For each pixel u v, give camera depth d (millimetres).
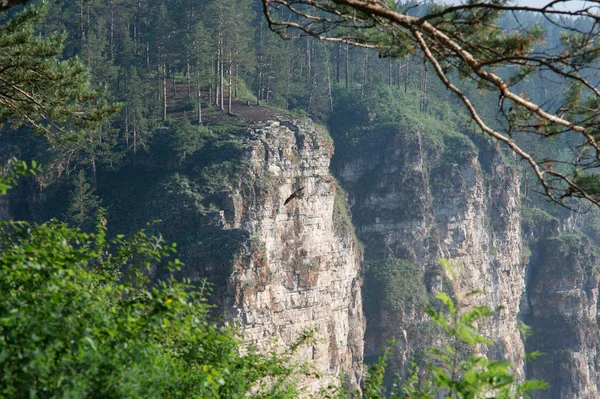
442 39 18641
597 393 167750
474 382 12125
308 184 109500
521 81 19328
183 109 127562
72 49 131750
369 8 18594
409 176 146625
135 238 23297
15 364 12141
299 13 20688
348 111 160750
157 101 123750
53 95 35281
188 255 95312
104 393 12648
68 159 112500
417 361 121938
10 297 13367
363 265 136625
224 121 119875
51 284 13898
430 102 176125
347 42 20984
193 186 103875
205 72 126812
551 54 18562
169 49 127750
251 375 20453
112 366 13000
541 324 169375
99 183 111688
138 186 109688
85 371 12695
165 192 104375
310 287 106625
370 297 133375
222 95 130625
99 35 134625
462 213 148500
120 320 14453
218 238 96500
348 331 120188
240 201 101875
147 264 19172
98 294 16297
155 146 112812
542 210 180750
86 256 15742
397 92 169250
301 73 170125
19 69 34344
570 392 160750
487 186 158375
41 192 111375
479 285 150375
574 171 19719
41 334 12594
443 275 142875
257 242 95938
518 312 169250
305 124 115500
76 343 12742
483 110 157750
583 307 170125
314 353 105000
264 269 95562
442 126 161375
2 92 34438
